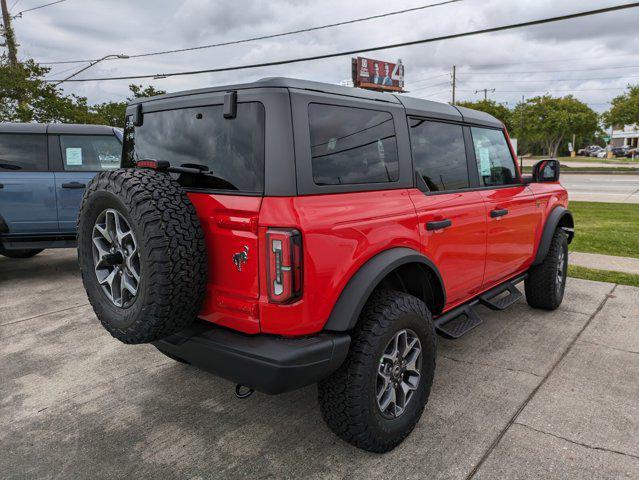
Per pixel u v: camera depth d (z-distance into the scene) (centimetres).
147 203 219
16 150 614
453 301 345
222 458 263
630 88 4262
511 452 262
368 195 259
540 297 471
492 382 339
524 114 5334
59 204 628
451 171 336
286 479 245
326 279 228
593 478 240
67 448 274
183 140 262
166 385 347
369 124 267
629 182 2458
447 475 245
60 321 482
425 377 281
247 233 223
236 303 229
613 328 439
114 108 2878
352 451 267
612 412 299
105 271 258
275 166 220
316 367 224
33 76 1984
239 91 234
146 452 269
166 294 220
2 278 652
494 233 369
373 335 245
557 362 370
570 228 503
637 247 792
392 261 253
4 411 314
